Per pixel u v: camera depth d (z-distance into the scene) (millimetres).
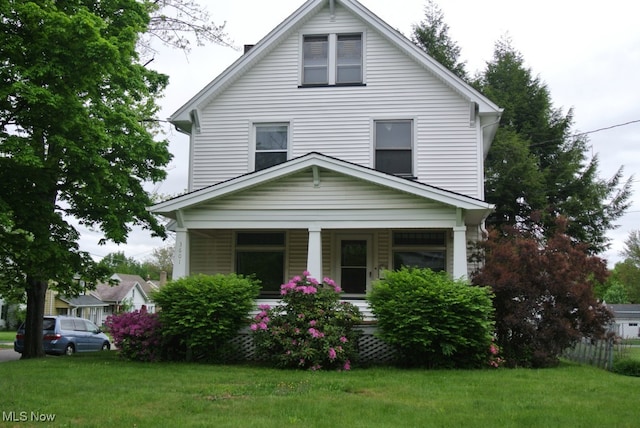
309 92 16297
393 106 15922
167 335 12484
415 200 13102
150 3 17672
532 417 7012
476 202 12633
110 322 13031
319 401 7859
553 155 31391
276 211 13492
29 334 18344
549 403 7945
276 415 7027
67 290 18469
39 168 13523
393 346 12133
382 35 16156
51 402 7719
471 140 15523
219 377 9969
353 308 12203
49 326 23812
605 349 15242
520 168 26609
